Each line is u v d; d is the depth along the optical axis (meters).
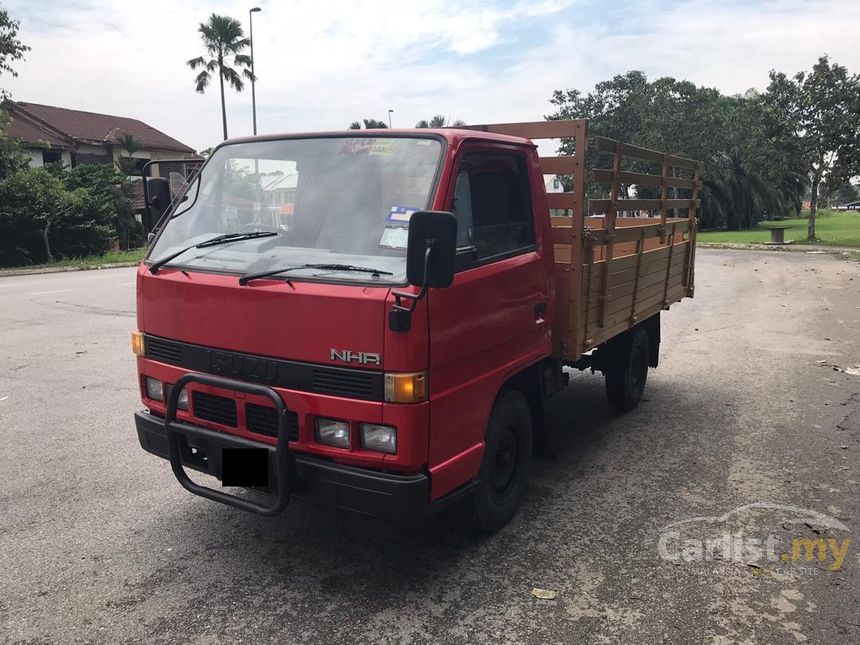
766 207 46.16
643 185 5.71
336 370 3.10
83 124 41.44
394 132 3.62
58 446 5.42
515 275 3.87
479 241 3.61
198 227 3.86
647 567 3.68
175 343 3.63
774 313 12.12
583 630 3.13
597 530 4.11
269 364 3.26
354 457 3.12
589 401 6.89
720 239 33.66
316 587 3.48
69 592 3.43
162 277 3.65
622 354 6.15
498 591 3.45
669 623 3.19
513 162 3.99
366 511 3.14
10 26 25.36
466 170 3.55
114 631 3.12
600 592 3.44
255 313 3.27
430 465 3.21
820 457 5.27
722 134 41.53
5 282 17.20
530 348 4.15
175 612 3.26
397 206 3.35
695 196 7.43
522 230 4.09
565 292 4.59
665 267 6.63
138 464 5.07
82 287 15.61
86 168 29.31
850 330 10.41
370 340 3.01
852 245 27.88
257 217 3.70
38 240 24.80
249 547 3.88
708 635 3.10
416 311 3.00
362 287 3.07
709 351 9.09
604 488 4.73
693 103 39.66
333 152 3.66
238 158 3.92
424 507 3.18
